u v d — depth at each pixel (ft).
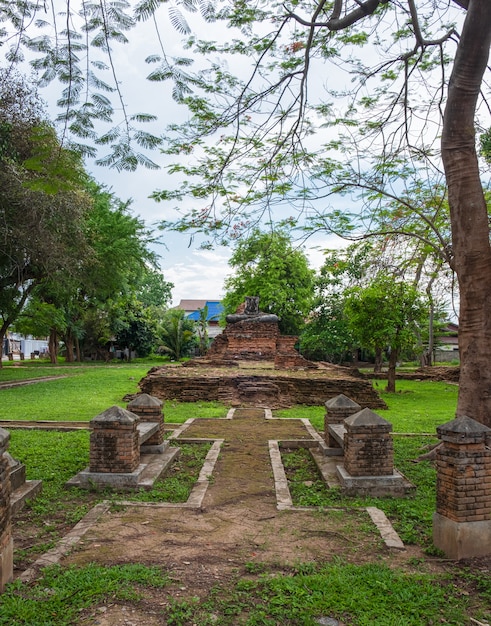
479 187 26.76
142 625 12.18
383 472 23.13
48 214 59.36
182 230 29.84
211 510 20.33
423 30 30.32
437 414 47.44
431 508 20.53
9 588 13.64
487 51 25.20
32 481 22.35
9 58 18.43
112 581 13.92
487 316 26.63
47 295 109.91
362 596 13.48
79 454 28.71
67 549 16.12
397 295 62.23
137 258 86.58
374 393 51.49
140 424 28.04
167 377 53.42
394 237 40.81
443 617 12.74
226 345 79.97
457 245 27.14
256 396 50.98
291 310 115.24
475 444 16.20
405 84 30.91
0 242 59.62
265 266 115.24
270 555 16.15
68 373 95.30
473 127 26.71
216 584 14.16
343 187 34.01
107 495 22.06
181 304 257.34
